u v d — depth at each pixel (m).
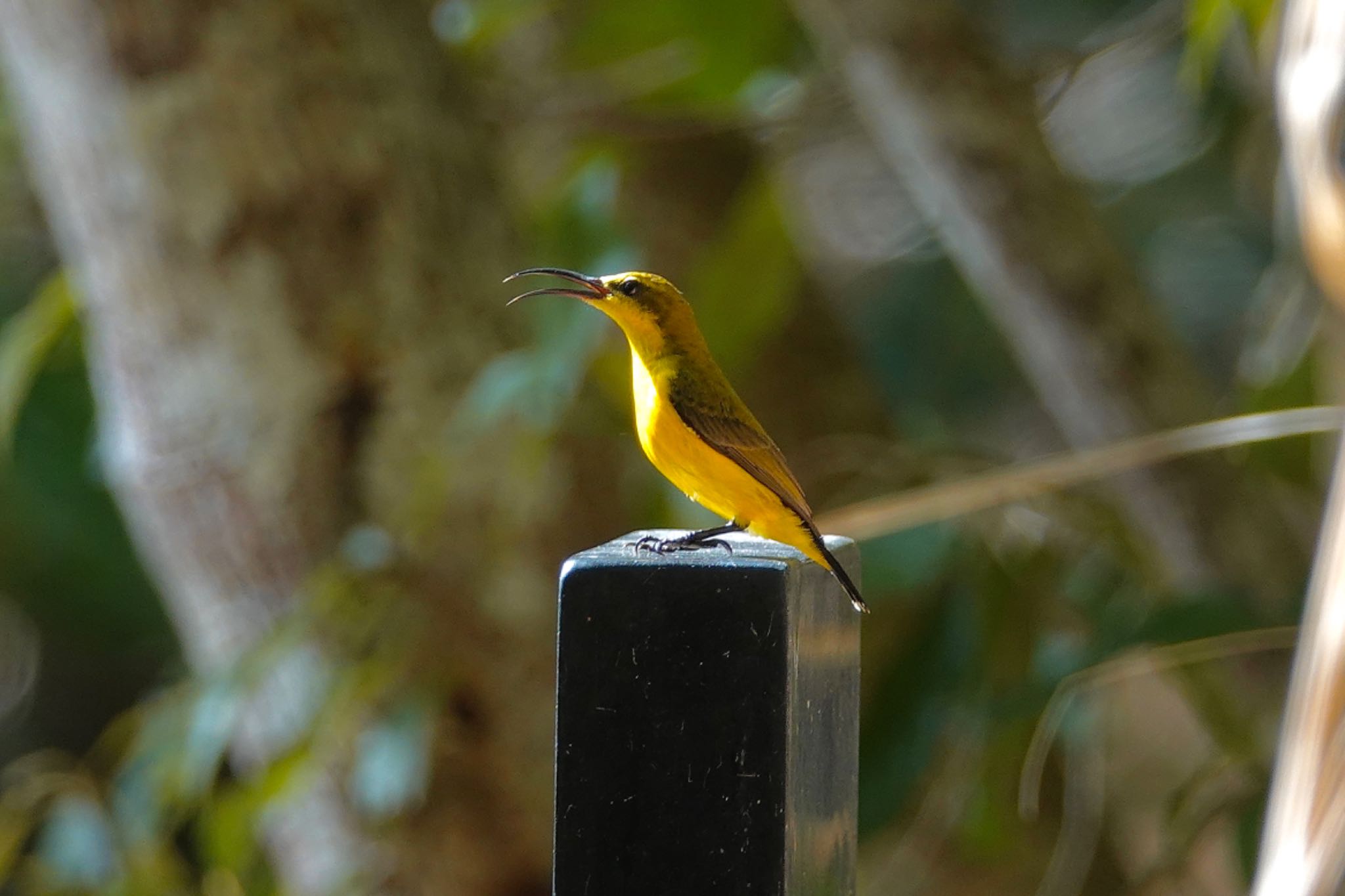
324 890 10.90
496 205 11.49
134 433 10.94
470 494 10.47
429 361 10.70
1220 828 10.42
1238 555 9.78
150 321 10.73
